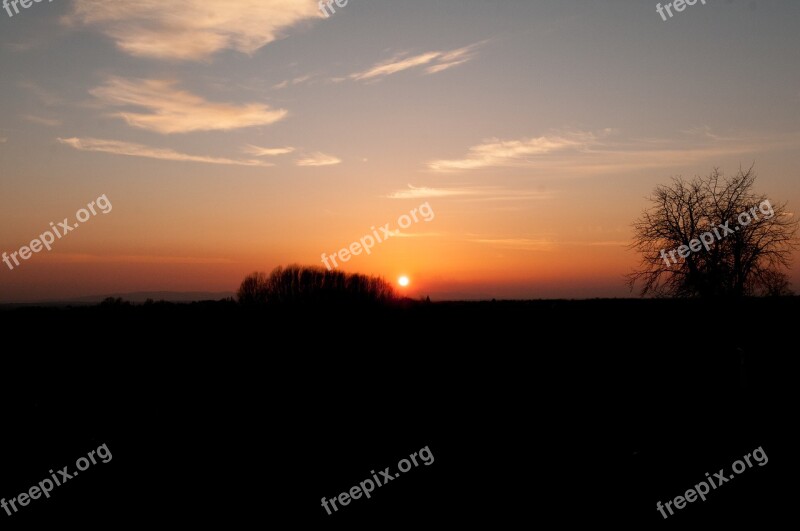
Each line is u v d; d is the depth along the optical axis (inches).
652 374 1164.5
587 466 695.1
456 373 1296.8
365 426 925.2
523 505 589.9
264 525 568.4
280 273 2495.1
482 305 2299.5
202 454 802.2
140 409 1040.8
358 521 571.8
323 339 1685.5
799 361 1129.4
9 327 1689.2
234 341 1641.2
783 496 571.8
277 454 793.6
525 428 877.8
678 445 752.3
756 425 815.1
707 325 1546.5
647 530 518.9
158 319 1888.5
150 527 568.1
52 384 1202.0
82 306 2130.9
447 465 727.1
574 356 1392.7
